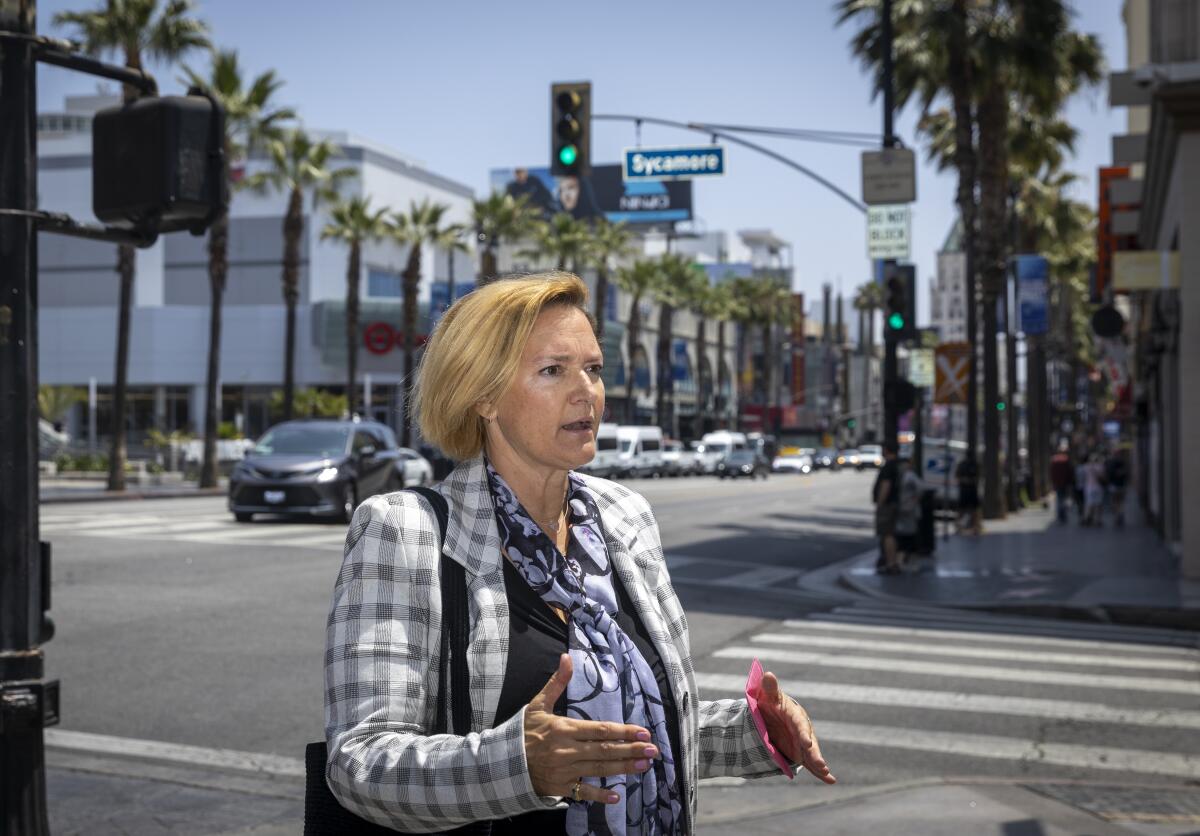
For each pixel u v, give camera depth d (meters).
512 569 1.73
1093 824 5.11
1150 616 12.33
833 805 5.42
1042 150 32.28
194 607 11.70
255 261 74.19
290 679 8.50
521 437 1.76
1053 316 51.34
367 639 1.62
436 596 1.66
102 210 3.99
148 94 4.08
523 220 54.69
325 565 15.05
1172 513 20.86
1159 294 20.95
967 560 18.20
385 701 1.59
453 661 1.65
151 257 75.38
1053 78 25.44
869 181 18.59
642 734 1.46
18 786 3.75
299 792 5.80
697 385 95.75
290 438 21.66
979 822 5.13
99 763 6.32
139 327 69.56
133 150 3.94
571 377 1.77
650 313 89.62
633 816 1.71
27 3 3.77
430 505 1.73
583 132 16.58
